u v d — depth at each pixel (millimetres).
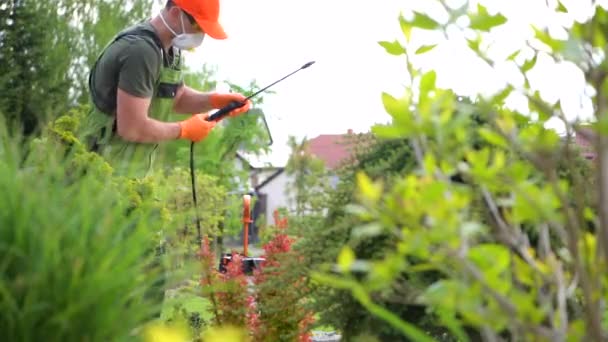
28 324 2068
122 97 4762
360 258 3359
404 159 3461
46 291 2094
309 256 3537
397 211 1697
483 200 2547
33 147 2859
